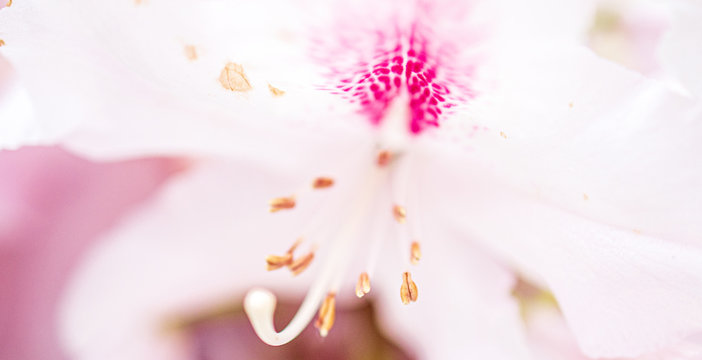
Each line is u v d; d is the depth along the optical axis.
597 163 0.13
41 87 0.14
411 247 0.15
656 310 0.14
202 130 0.15
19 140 0.14
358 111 0.14
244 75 0.13
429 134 0.14
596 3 0.14
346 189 0.15
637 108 0.13
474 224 0.15
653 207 0.13
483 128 0.14
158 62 0.13
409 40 0.13
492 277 0.16
